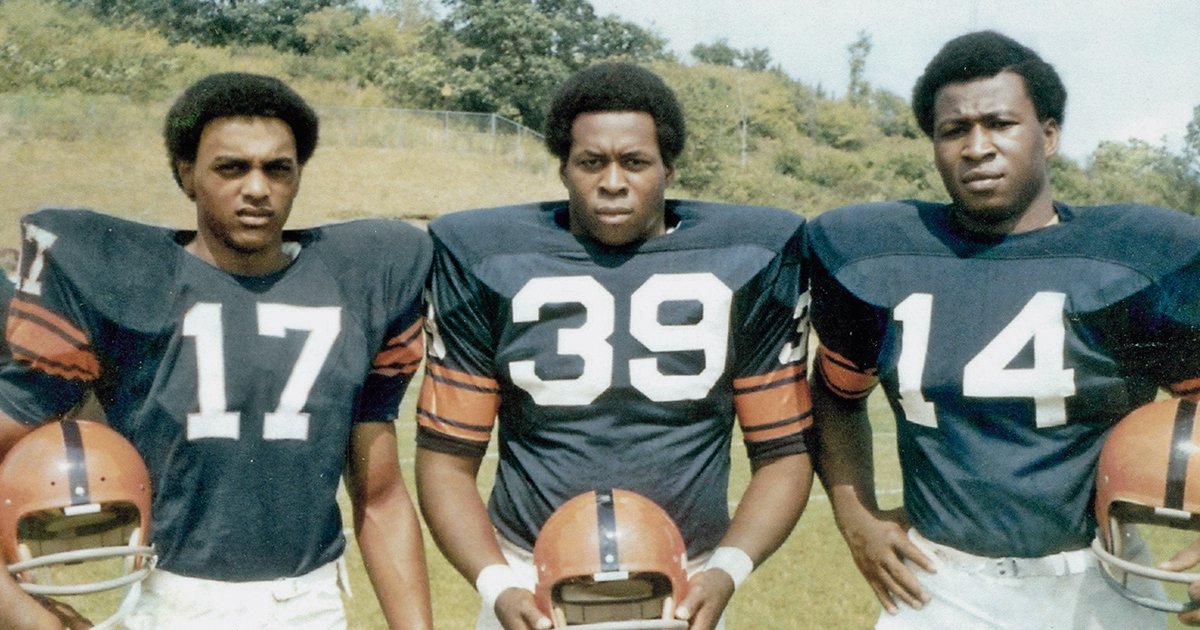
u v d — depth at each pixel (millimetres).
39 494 2023
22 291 2141
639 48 34250
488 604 2322
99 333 2139
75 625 2191
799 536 5301
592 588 2049
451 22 33469
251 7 35594
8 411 2131
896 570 2332
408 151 25812
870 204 2402
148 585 2193
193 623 2146
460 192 24328
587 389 2250
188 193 2248
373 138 26062
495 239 2338
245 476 2146
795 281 2377
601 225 2244
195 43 35000
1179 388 2266
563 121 2279
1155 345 2205
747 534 2297
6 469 2066
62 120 24531
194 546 2152
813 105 37969
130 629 2182
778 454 2387
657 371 2248
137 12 34469
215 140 2109
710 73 39094
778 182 30906
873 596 4492
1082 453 2221
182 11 35250
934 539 2301
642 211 2246
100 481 2041
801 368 2410
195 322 2146
